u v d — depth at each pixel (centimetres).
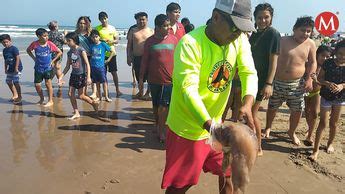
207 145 293
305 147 554
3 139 554
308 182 435
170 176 295
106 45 813
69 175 433
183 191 302
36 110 737
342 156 519
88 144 542
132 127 636
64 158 484
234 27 244
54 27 995
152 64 557
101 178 427
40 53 767
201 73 268
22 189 395
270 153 526
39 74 773
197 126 282
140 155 503
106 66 864
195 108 238
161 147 538
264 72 479
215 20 252
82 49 675
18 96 805
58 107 767
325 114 493
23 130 601
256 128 501
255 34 486
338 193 411
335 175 455
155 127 638
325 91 493
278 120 692
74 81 675
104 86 827
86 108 763
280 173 457
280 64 538
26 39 3222
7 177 423
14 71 792
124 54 2019
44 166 457
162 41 560
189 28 864
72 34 672
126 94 927
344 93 497
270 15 476
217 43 264
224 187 307
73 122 657
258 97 487
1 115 691
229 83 288
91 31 790
